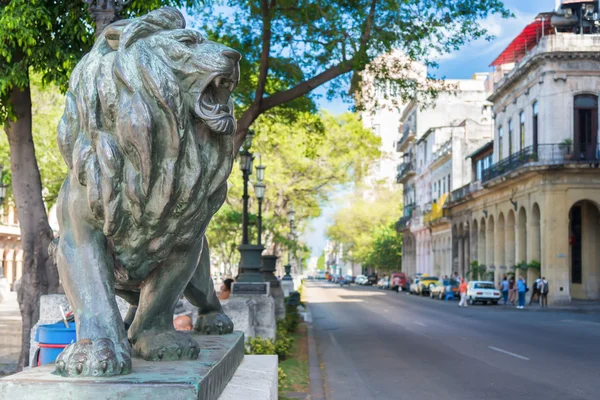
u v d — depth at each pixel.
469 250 52.38
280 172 37.03
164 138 1.81
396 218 85.75
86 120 1.86
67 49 8.71
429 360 12.58
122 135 1.79
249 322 9.47
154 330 2.13
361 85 16.64
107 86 1.82
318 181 39.56
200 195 1.92
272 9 14.30
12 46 8.67
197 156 1.86
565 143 34.69
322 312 28.42
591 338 16.66
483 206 47.53
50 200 27.39
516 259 39.41
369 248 82.62
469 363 12.13
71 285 1.89
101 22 4.87
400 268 82.50
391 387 9.62
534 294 35.41
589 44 34.91
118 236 1.91
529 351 13.94
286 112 18.36
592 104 35.25
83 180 1.86
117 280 2.10
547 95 35.38
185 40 1.85
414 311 29.67
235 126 1.88
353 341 16.14
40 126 24.20
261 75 14.43
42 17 8.19
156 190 1.84
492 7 14.78
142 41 1.84
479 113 70.56
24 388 1.59
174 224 1.94
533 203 36.88
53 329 3.39
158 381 1.60
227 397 1.99
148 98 1.80
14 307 28.73
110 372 1.67
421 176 72.44
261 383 2.29
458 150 57.34
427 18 14.66
